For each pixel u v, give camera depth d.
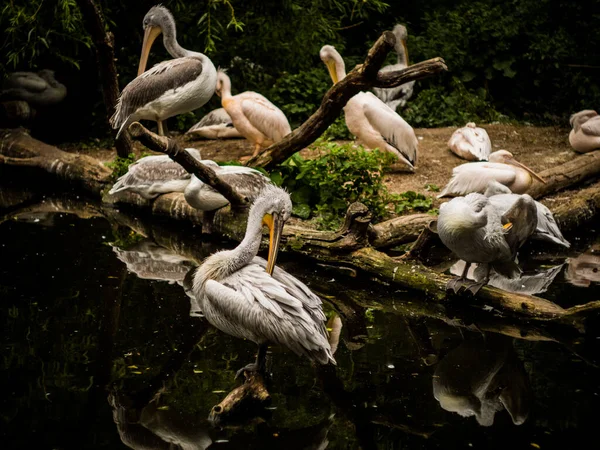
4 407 4.71
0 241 7.73
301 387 5.01
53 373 5.13
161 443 4.39
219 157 10.18
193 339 5.64
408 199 8.42
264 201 5.05
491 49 13.40
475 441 4.46
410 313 6.23
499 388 5.05
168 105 8.16
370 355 5.48
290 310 4.70
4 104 10.70
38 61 11.63
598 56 13.57
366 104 9.40
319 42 12.97
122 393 4.91
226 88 9.75
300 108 11.83
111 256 7.38
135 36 11.99
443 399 4.91
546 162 10.06
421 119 12.12
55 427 4.53
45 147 10.09
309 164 8.31
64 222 8.46
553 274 7.01
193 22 12.19
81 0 8.06
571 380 5.15
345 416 4.71
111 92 8.94
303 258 7.14
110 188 9.02
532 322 5.98
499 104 13.44
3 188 9.72
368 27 14.22
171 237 7.99
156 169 8.27
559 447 4.39
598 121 10.15
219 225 7.82
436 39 13.34
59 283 6.64
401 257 6.92
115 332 5.73
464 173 8.27
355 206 6.80
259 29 12.16
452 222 5.82
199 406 4.77
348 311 6.26
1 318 5.91
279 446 4.40
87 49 11.66
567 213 8.04
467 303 6.29
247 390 4.73
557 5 14.06
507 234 6.02
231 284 4.91
